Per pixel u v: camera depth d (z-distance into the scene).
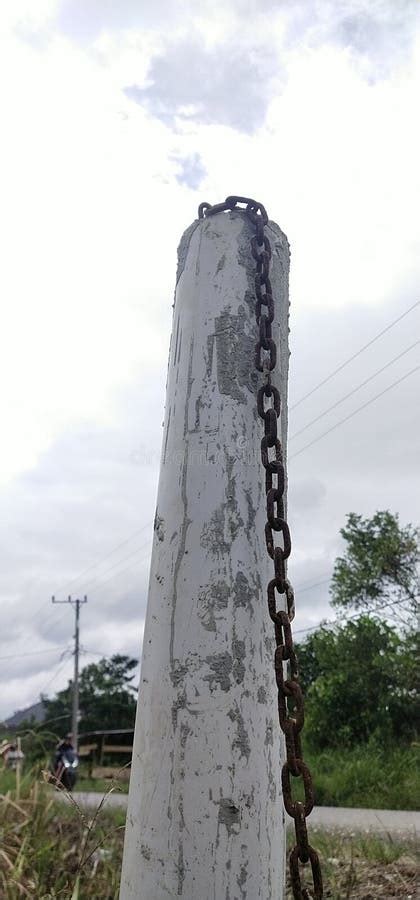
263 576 1.67
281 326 1.95
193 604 1.63
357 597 22.86
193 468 1.73
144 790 1.58
